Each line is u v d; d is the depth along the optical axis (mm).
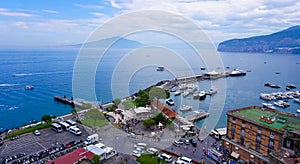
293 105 134000
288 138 48281
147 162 43438
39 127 73375
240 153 56656
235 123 59156
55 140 64688
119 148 34125
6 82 171250
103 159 40469
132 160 42562
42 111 107500
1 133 70875
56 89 148000
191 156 55969
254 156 53188
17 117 99688
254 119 56469
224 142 61031
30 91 144750
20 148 59562
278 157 44656
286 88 177875
